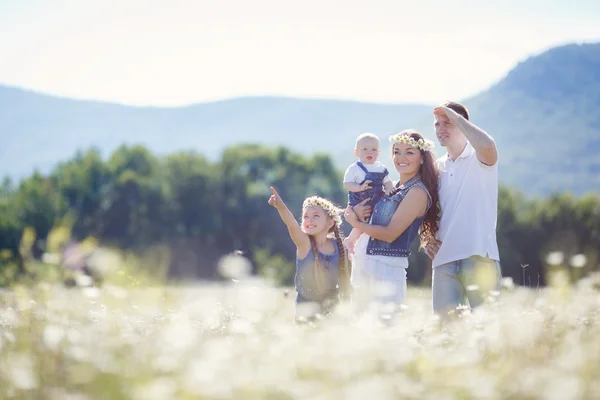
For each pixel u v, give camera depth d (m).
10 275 5.64
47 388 4.56
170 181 109.62
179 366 4.60
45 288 5.64
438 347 6.38
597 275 7.17
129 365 4.68
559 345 6.02
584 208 80.12
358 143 10.88
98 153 113.31
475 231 9.39
